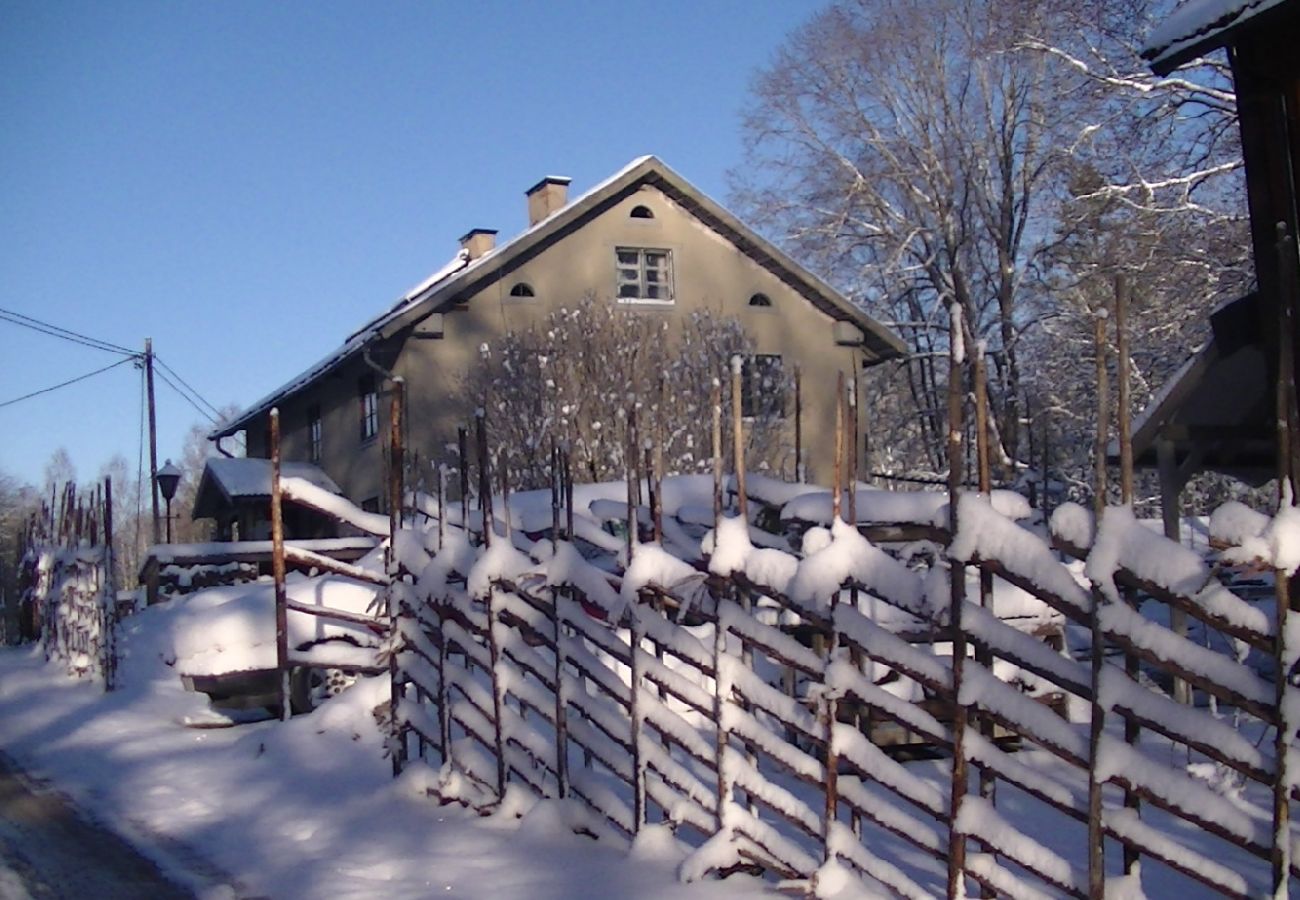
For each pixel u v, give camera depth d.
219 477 26.56
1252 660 10.24
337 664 10.95
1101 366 4.46
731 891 5.71
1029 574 4.64
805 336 26.66
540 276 24.58
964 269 32.38
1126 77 21.02
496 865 6.51
